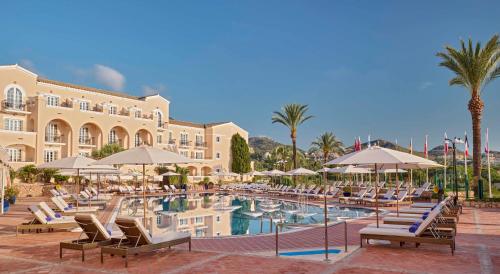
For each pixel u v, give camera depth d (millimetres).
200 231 14688
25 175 35719
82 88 45719
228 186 46125
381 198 24453
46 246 10477
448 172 41031
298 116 43625
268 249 10016
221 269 7809
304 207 24172
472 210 19859
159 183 47719
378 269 7672
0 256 9227
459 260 8391
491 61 25094
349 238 11609
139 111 51938
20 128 39344
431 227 9547
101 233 8992
